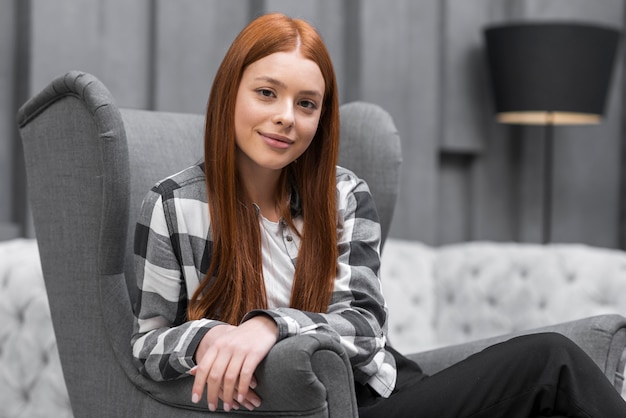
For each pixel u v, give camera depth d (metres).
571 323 1.92
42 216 1.83
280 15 1.70
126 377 1.72
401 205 4.38
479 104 4.64
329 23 4.23
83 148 1.73
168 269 1.66
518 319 3.80
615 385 1.87
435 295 4.04
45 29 3.42
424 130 4.43
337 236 1.77
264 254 1.74
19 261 2.95
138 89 3.71
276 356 1.44
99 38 3.59
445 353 2.04
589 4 4.89
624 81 4.98
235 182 1.69
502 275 3.88
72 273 1.78
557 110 4.13
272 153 1.65
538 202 4.76
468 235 4.73
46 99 1.78
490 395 1.61
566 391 1.59
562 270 3.72
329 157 1.75
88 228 1.75
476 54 4.62
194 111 3.84
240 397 1.44
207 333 1.53
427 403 1.62
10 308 2.90
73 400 1.81
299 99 1.66
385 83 4.31
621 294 3.54
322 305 1.68
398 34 4.34
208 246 1.68
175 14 3.79
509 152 4.75
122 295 1.77
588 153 4.88
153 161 1.99
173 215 1.67
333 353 1.44
